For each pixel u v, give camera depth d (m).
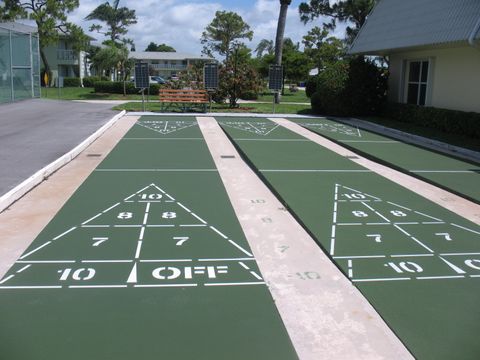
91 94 29.81
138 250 5.42
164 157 10.77
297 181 8.77
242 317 4.05
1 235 5.80
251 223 6.47
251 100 29.05
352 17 35.44
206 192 7.96
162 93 19.59
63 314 4.04
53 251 5.35
